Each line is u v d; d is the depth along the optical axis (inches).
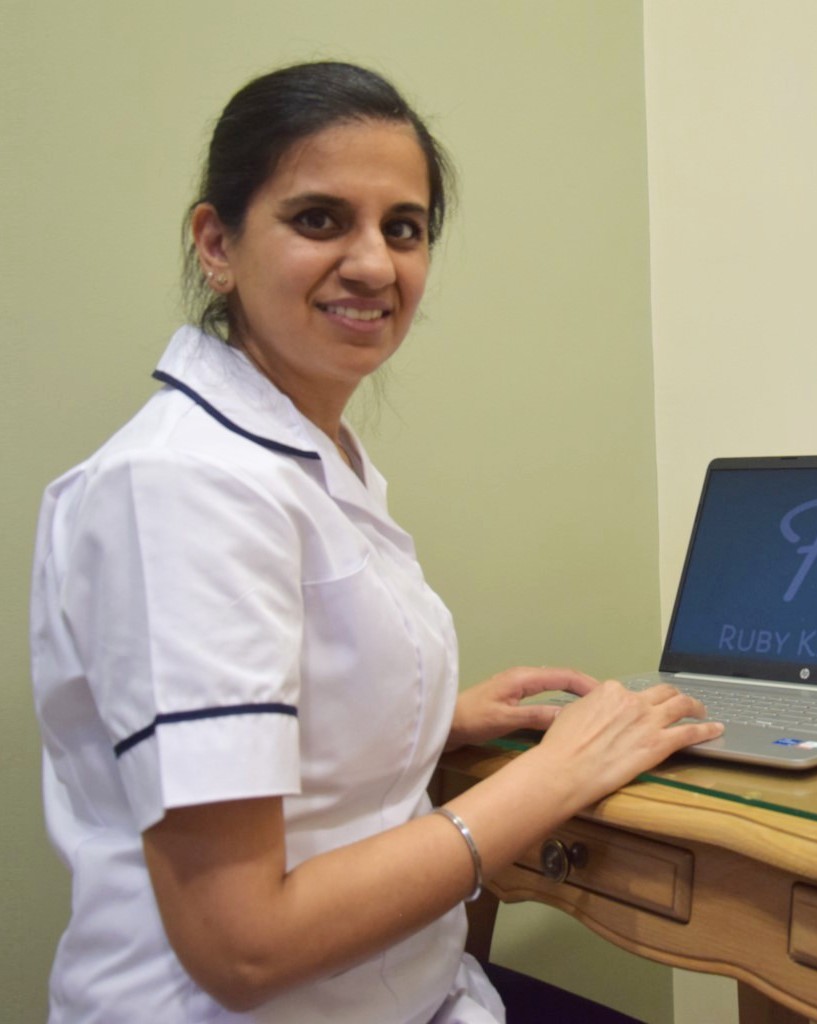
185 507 22.9
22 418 36.0
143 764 21.7
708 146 53.7
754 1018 43.8
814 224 48.8
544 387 52.2
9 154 35.5
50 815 27.9
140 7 38.5
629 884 27.5
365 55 44.9
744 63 51.7
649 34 56.9
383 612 26.9
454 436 48.4
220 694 21.7
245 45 41.3
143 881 24.6
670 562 57.4
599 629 54.8
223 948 21.4
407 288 28.6
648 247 57.4
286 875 22.9
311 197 26.1
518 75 50.9
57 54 36.5
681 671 42.8
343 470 29.1
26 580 36.2
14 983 36.2
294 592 24.4
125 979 24.3
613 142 55.4
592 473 54.4
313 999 25.4
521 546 51.2
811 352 49.3
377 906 23.1
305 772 25.9
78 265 37.2
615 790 26.8
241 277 27.8
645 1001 56.1
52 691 25.8
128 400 38.7
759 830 23.3
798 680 39.0
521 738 33.7
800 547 41.1
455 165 47.9
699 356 54.9
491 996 31.8
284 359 28.8
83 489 25.6
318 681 26.0
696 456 55.5
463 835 24.5
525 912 50.8
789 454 50.6
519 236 51.0
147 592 22.2
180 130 39.7
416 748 28.3
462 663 48.7
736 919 25.0
